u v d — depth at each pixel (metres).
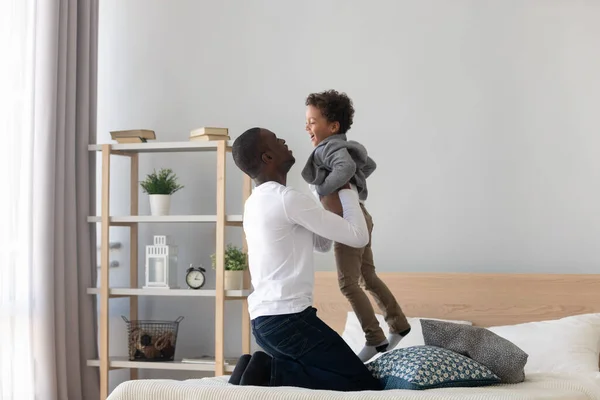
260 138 2.44
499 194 4.04
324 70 4.30
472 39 4.10
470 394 2.14
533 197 3.99
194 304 4.45
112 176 4.59
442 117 4.12
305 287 2.33
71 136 4.17
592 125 3.93
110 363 4.16
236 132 4.42
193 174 4.48
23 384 3.92
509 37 4.05
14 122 3.96
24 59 4.00
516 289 3.79
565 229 3.94
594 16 3.95
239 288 4.11
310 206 2.33
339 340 2.33
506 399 2.10
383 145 4.20
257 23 4.41
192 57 4.50
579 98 3.95
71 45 4.19
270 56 4.38
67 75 4.18
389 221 4.17
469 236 4.06
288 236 2.33
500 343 2.53
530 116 4.01
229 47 4.45
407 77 4.18
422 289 3.91
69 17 4.19
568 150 3.95
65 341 4.11
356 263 2.52
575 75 3.96
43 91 4.02
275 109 4.36
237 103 4.42
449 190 4.10
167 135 4.52
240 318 4.35
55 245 4.07
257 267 2.36
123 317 4.32
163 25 4.55
